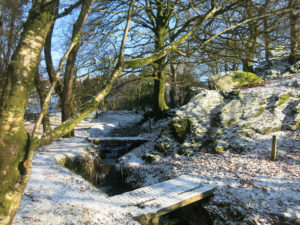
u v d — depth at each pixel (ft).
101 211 16.30
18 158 6.70
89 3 8.46
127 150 46.83
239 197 18.90
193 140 32.86
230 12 33.94
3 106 6.51
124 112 104.78
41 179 21.74
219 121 34.12
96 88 36.52
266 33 28.71
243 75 45.83
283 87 37.37
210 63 37.63
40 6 7.32
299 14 28.73
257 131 30.27
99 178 34.01
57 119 80.53
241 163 25.04
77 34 7.62
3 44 22.45
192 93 69.05
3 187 6.44
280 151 25.59
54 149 35.78
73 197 18.38
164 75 54.13
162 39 42.50
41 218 14.58
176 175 26.25
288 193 18.08
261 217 16.35
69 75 42.01
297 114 30.32
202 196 19.72
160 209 16.92
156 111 58.34
